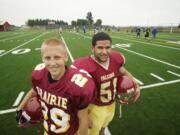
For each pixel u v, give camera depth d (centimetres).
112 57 212
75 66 201
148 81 529
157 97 422
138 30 2358
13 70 657
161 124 315
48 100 150
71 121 153
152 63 757
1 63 773
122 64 219
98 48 191
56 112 151
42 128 305
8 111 362
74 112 151
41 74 152
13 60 831
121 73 234
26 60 826
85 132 150
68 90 139
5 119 333
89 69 198
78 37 2245
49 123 159
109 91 211
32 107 180
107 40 189
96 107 211
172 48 1216
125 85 220
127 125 313
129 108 371
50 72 143
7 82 527
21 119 185
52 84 144
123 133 291
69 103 143
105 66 204
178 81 527
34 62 780
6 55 964
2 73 621
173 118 335
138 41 1717
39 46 1314
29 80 540
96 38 190
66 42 1595
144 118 335
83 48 1191
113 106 224
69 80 141
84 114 146
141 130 299
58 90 142
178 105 383
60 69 140
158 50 1127
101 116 213
